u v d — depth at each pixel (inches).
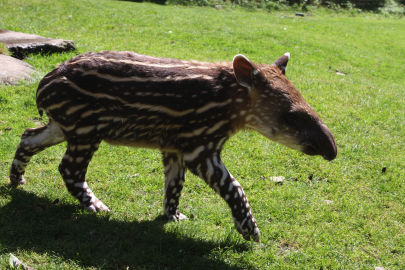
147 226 186.5
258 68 173.2
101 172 234.1
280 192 234.1
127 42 508.7
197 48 521.3
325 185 248.8
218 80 173.6
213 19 722.2
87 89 171.6
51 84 174.7
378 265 186.2
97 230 177.9
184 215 204.5
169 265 163.9
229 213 209.6
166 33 574.6
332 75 486.6
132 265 160.7
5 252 156.9
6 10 633.6
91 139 178.7
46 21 588.7
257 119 177.3
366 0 1130.7
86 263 157.6
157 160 255.0
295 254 183.9
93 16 639.1
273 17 852.0
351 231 208.2
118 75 171.8
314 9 1041.5
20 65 351.3
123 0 899.4
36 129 196.4
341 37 719.1
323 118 342.0
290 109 172.1
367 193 245.4
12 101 297.0
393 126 343.9
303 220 211.9
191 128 173.2
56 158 240.5
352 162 279.7
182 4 946.7
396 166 278.4
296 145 176.9
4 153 235.0
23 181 208.1
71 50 426.3
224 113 172.7
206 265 167.2
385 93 438.0
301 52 571.8
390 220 220.7
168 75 172.6
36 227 173.6
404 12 1120.8
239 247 182.4
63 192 204.5
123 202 209.5
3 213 180.5
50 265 153.3
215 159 175.3
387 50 681.6
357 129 330.3
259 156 272.7
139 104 172.1
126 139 181.8
